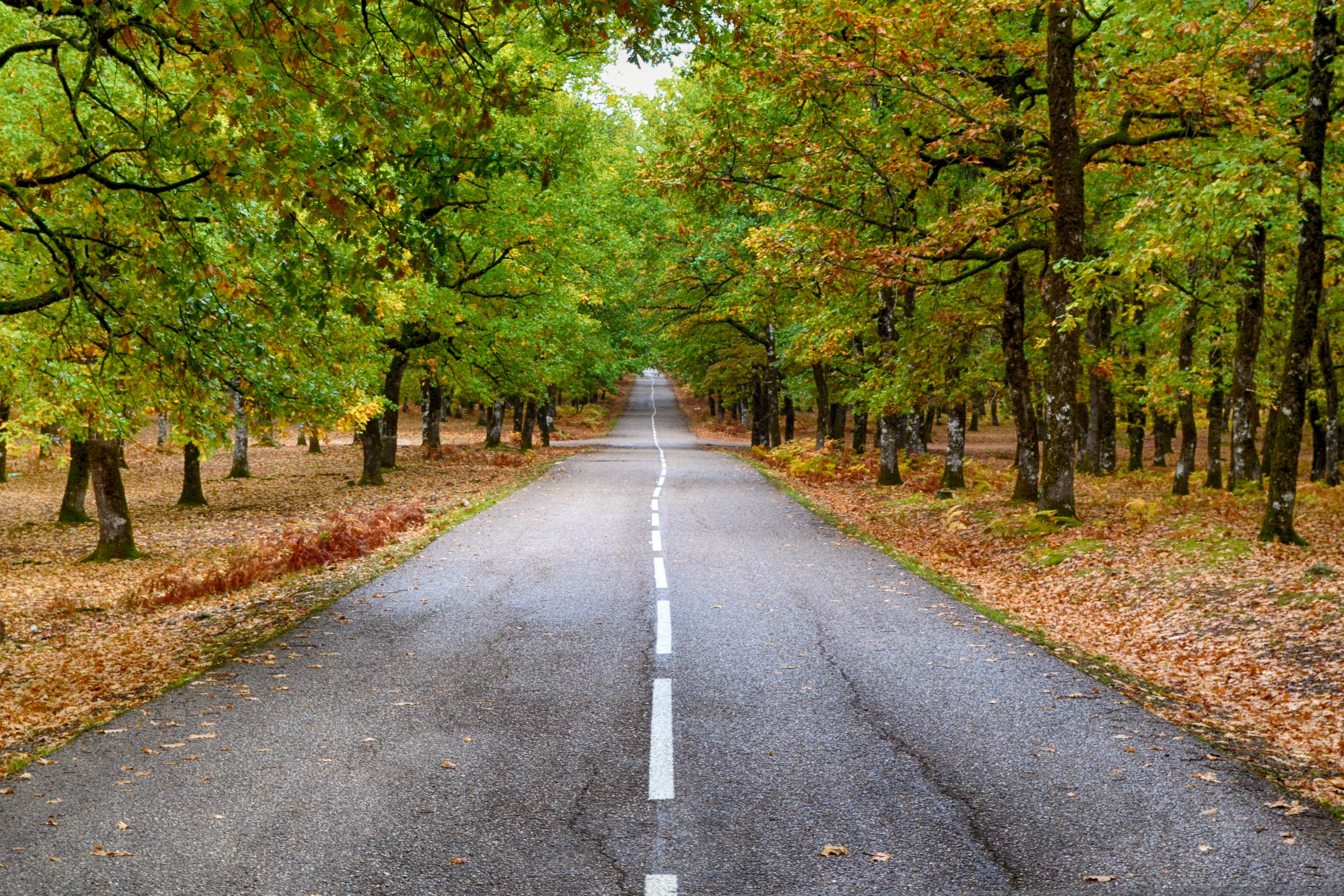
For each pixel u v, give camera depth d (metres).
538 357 30.73
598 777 4.70
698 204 16.39
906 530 16.44
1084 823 4.13
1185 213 10.70
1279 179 9.80
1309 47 11.81
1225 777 4.68
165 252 8.70
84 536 20.38
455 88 7.18
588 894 3.50
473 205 19.45
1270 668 7.26
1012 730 5.42
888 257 13.57
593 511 17.88
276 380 11.18
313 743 5.21
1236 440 18.36
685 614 8.73
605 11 6.52
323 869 3.69
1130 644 8.58
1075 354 14.31
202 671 6.82
